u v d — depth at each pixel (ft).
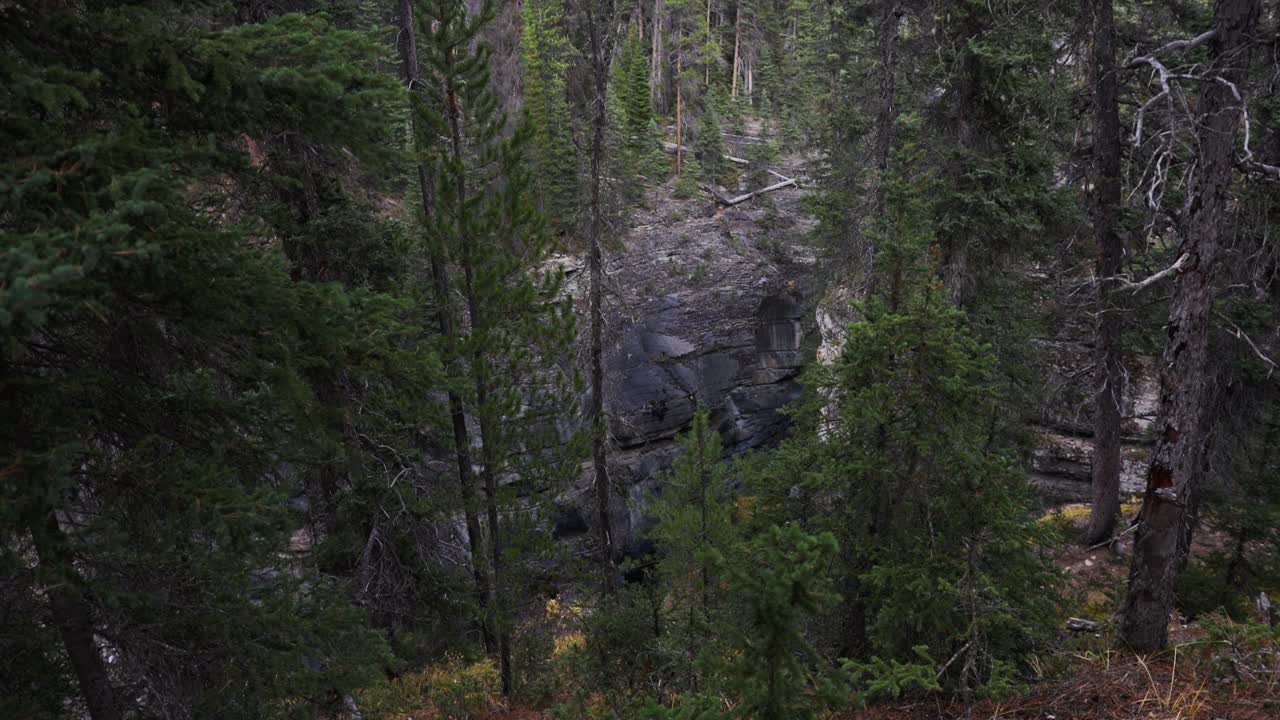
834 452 21.85
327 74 13.39
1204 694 18.56
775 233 114.52
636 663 28.14
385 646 18.81
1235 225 40.27
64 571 11.88
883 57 45.06
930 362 19.16
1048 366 54.24
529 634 35.42
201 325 13.71
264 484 16.47
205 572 14.94
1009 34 41.83
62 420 12.95
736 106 164.96
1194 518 39.01
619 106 127.85
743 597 11.83
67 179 10.87
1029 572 19.69
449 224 31.60
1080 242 47.67
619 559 74.18
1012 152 43.78
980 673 19.40
